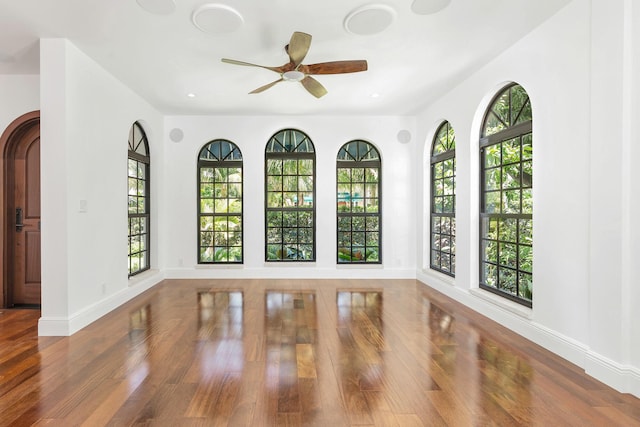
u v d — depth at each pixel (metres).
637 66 2.07
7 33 2.93
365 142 5.73
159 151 5.30
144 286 4.71
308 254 5.72
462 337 3.03
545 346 2.78
